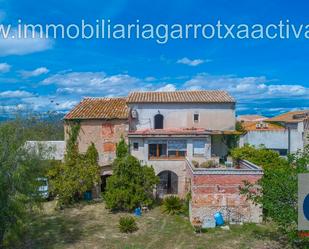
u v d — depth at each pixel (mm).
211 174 23125
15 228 17516
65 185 27219
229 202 23094
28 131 23391
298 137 39469
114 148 30859
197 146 29875
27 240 20438
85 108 32875
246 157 28891
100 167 30062
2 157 17734
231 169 23141
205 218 23016
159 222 23734
